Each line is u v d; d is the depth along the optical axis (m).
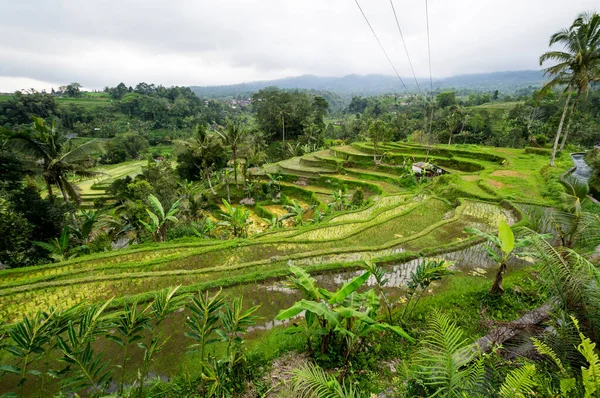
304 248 12.66
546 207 15.65
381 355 5.96
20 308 8.09
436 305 7.52
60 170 17.00
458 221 14.35
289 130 62.84
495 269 9.64
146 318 4.86
